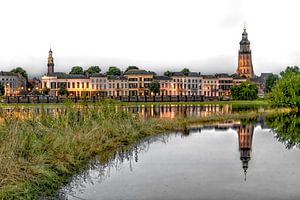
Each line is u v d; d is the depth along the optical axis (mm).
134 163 16453
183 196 11508
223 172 14680
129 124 25953
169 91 199750
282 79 62094
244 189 12242
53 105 77562
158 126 30516
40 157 13852
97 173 14453
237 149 20469
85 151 17453
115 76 189875
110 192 11938
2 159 12086
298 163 16422
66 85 181625
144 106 77750
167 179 13555
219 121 39219
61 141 16438
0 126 15859
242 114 47188
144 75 188625
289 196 11484
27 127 16531
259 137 25812
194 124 35562
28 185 11633
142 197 11445
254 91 121062
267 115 48812
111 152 18922
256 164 16250
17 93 172125
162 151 19641
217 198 11305
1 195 10445
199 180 13477
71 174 14234
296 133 28125
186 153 19156
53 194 11719
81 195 11641
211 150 20141
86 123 21969
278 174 14312
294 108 60656
